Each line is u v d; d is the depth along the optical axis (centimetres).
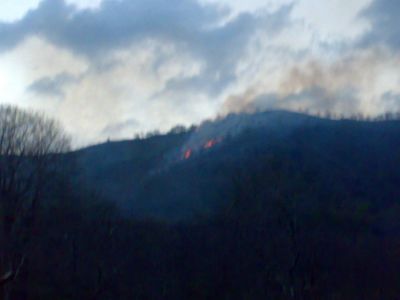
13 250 6028
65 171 6869
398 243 7056
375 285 6719
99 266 6844
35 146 6569
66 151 6956
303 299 6662
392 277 6744
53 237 6606
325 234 7019
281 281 6819
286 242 6919
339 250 6925
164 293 7106
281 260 6888
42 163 6519
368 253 6944
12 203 6159
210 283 7131
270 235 7056
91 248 6919
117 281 6975
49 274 6450
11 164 6300
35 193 6400
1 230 6016
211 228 7438
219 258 7212
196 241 7406
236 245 7212
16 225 6169
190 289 7138
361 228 7212
